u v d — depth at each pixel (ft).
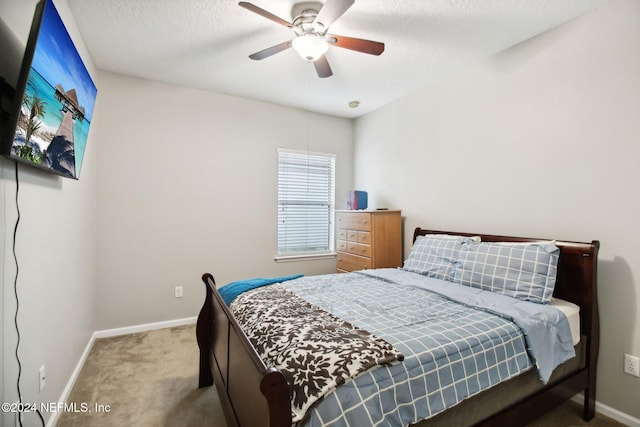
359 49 6.53
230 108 11.37
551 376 5.47
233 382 4.65
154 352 8.59
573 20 6.72
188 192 10.72
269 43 7.77
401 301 6.17
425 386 3.86
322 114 13.48
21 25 4.27
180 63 8.89
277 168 12.41
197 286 10.91
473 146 8.91
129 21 6.86
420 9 6.36
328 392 3.21
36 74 4.02
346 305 5.85
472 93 8.91
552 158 7.11
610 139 6.18
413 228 11.03
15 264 4.19
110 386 6.93
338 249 12.52
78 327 7.44
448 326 4.85
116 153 9.63
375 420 3.33
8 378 3.98
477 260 7.29
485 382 4.42
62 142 5.30
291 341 4.02
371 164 13.16
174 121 10.44
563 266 6.54
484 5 6.23
